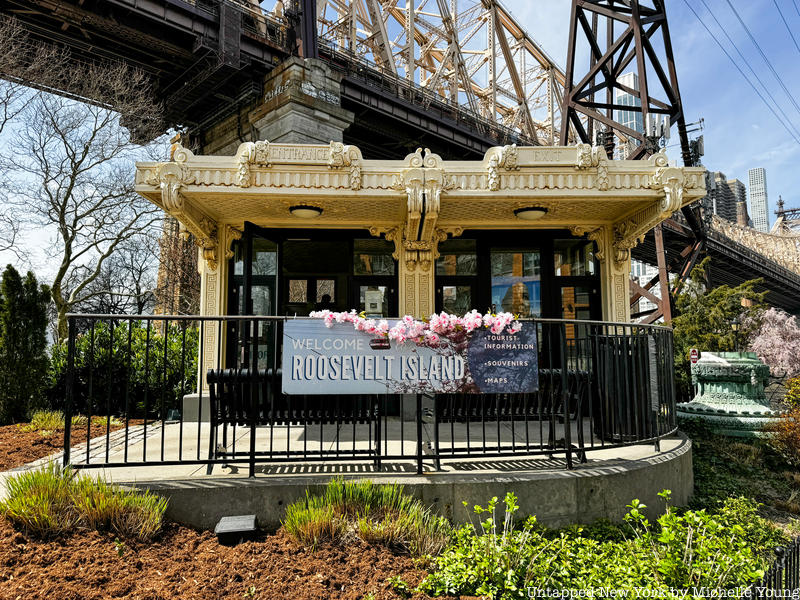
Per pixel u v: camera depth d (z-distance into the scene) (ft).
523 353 15.31
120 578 10.08
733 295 45.80
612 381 17.75
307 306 27.55
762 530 16.25
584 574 11.04
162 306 69.51
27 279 30.14
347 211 24.98
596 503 14.42
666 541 10.74
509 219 26.71
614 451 17.62
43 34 58.34
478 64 151.64
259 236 25.63
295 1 63.72
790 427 25.22
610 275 27.27
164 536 12.07
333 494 12.88
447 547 11.91
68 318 13.73
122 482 13.55
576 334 16.92
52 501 11.84
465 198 22.93
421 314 27.02
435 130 93.76
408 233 25.73
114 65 61.26
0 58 45.68
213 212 24.88
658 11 58.95
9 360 28.53
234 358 14.70
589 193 22.49
